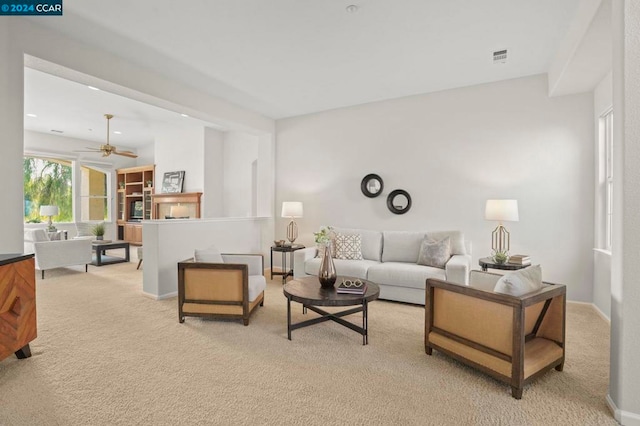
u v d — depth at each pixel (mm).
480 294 2217
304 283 3295
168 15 2840
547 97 4070
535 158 4141
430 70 3984
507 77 4211
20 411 1861
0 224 2740
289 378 2240
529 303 2055
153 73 3998
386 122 5094
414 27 3025
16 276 2400
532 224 4168
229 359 2512
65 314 3523
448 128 4645
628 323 1786
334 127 5555
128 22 2947
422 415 1854
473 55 3592
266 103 5238
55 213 7074
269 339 2895
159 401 1968
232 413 1859
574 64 3182
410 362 2480
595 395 2057
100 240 6859
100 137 8266
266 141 6145
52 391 2061
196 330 3092
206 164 7293
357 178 5352
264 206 6195
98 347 2703
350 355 2594
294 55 3584
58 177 8211
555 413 1878
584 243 3928
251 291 3365
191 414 1847
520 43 3334
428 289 2596
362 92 4758
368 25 2994
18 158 2836
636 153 1772
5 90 2758
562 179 4016
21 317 2430
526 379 2051
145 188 8648
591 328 3158
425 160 4805
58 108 5832
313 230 5777
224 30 3078
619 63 1842
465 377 2266
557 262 4051
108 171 9188
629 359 1782
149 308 3740
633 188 1776
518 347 2004
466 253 4281
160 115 6289
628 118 1784
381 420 1810
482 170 4438
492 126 4375
